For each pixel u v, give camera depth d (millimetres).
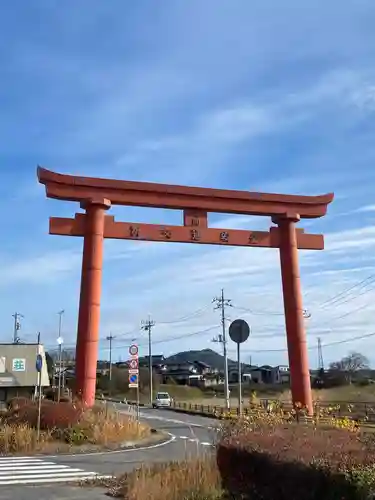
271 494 6602
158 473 10672
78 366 25953
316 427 8797
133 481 10711
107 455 18594
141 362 116125
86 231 27438
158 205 28562
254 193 30203
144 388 83312
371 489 5148
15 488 12031
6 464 16094
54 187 26953
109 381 87000
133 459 17406
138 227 28250
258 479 6945
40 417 22312
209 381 98188
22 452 19078
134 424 24328
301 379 28922
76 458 17688
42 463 16328
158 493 9352
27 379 45938
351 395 44625
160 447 21359
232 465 7742
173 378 98938
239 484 7500
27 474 14094
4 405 35812
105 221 27859
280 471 6406
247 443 7461
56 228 27250
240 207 29969
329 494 5590
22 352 46562
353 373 79625
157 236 28484
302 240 31812
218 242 29562
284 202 30875
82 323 26344
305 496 5926
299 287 30297
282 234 30953
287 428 8500
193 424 35438
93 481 12680
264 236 30641
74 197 27234
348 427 9945
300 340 29453
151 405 62500
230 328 11852
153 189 28281
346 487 5391
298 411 13047
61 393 33625
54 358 83125
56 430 21547
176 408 54219
